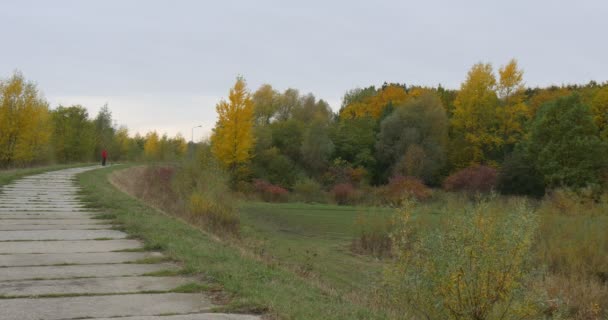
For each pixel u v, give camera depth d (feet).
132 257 24.49
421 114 170.09
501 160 163.22
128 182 80.74
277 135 178.50
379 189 123.34
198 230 35.19
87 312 15.62
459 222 19.12
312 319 15.47
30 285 18.92
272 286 19.47
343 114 232.94
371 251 49.01
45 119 136.26
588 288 32.78
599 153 127.44
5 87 122.62
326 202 120.26
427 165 154.51
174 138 244.42
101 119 224.12
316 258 43.83
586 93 176.55
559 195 55.01
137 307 16.31
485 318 17.29
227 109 125.29
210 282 19.75
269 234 59.41
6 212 40.16
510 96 165.78
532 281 18.38
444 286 17.31
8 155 123.24
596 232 41.70
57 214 39.55
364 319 16.70
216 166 60.59
